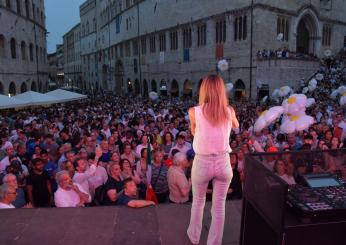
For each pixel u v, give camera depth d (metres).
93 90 74.25
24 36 36.97
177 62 44.47
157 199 6.70
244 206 2.92
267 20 32.59
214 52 37.34
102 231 4.07
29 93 20.52
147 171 6.64
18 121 15.42
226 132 3.13
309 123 9.55
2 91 31.05
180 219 4.39
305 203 2.35
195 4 39.75
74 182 6.03
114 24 66.56
